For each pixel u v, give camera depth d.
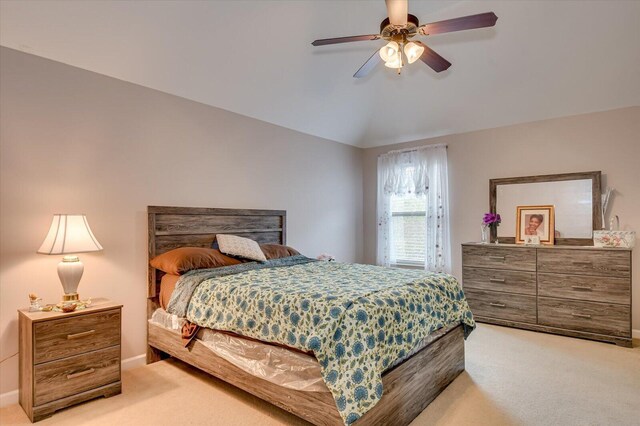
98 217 2.89
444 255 4.94
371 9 3.36
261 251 3.62
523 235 4.27
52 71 2.67
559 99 4.00
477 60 3.92
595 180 3.92
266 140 4.31
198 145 3.60
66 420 2.21
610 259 3.47
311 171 4.95
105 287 2.92
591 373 2.83
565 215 4.10
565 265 3.71
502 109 4.36
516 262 4.00
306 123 4.70
